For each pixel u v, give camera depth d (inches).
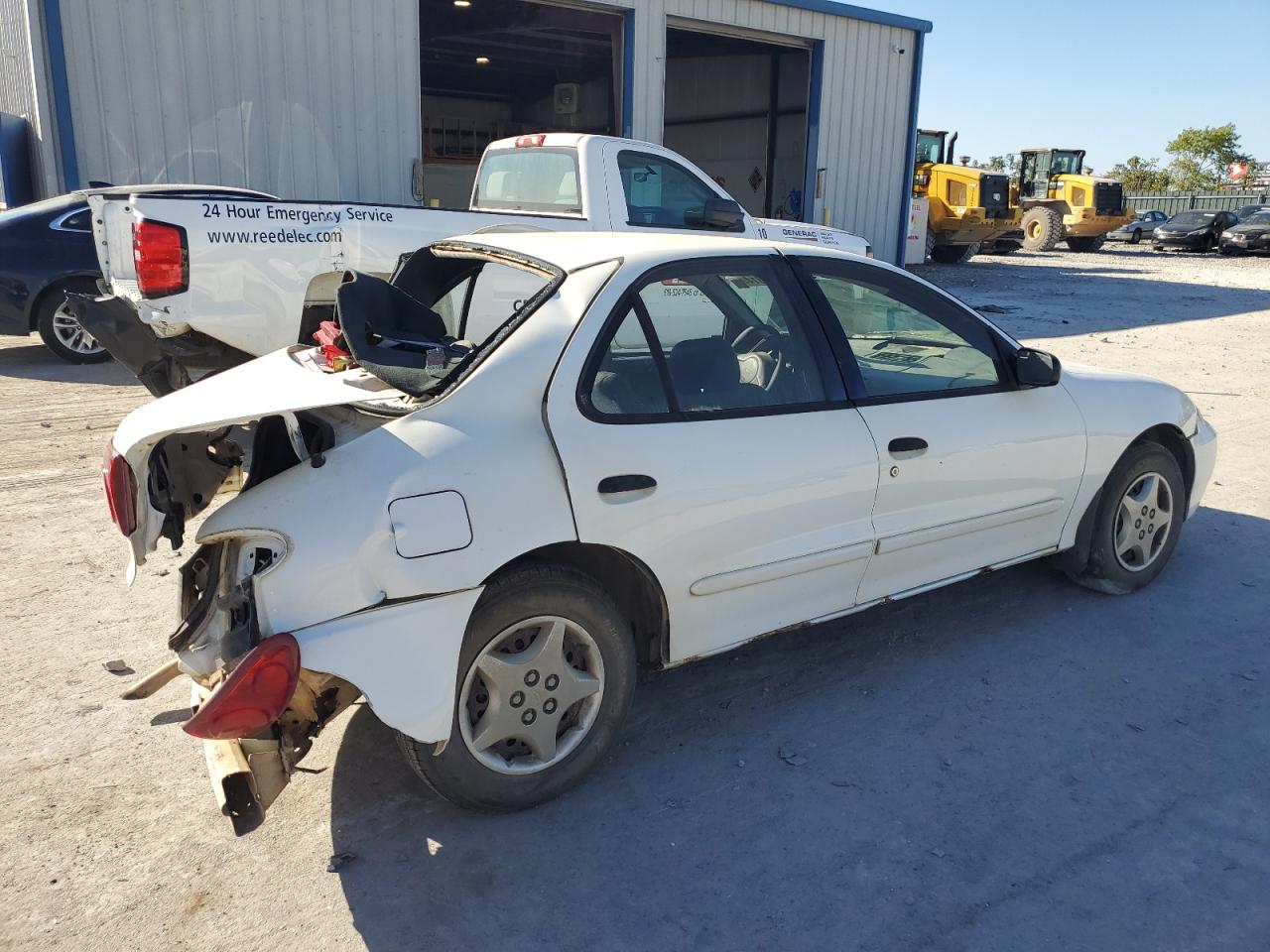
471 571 111.0
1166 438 192.2
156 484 133.5
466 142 1096.8
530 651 119.9
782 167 909.2
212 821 121.1
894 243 777.6
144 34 442.9
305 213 261.9
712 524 129.3
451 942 102.3
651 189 327.6
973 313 164.2
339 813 123.2
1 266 368.5
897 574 153.8
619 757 136.1
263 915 105.7
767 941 102.7
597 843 118.0
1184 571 200.8
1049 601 186.1
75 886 109.4
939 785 129.3
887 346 154.5
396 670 107.1
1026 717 145.9
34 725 140.8
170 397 128.1
